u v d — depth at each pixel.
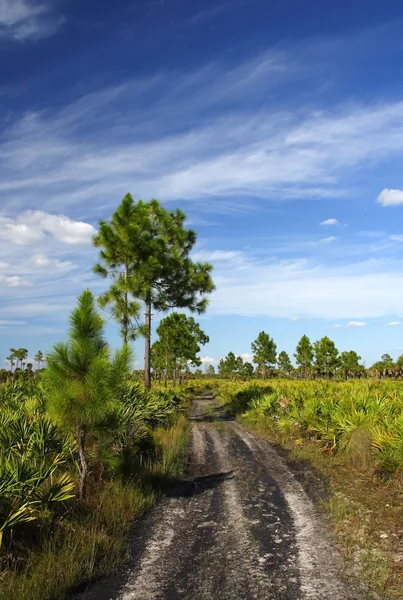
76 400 6.36
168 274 18.83
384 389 17.48
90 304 6.90
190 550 5.30
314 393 17.42
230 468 10.02
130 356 6.82
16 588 4.06
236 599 4.06
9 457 5.74
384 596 4.05
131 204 17.53
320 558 4.96
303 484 8.37
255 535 5.74
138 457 9.12
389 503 6.72
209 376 107.44
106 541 5.26
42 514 5.28
